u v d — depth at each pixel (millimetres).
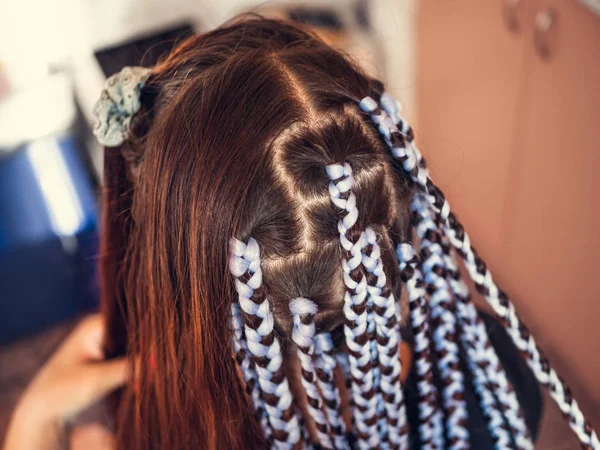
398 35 1637
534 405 831
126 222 802
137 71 693
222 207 547
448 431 755
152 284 659
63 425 938
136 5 1447
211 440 681
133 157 709
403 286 682
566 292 1375
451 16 1403
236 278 545
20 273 1474
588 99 1092
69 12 1459
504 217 1513
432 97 1608
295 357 655
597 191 1149
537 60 1189
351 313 575
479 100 1422
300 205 541
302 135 548
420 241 647
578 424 734
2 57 1405
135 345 807
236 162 546
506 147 1394
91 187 1376
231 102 575
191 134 577
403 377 758
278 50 652
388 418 678
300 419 681
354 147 561
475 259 641
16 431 948
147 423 804
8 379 1475
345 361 684
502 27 1251
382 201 584
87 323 1027
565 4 1073
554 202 1301
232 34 699
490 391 761
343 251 542
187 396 681
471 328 712
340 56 676
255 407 657
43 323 1514
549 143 1246
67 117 1364
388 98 634
